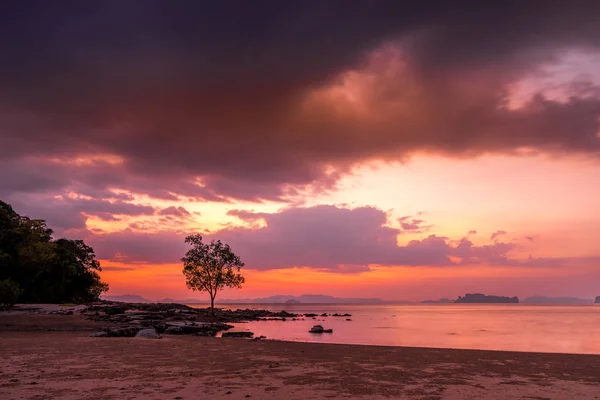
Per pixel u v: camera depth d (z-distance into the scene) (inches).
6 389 430.9
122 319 1729.8
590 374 567.2
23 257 2935.5
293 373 548.4
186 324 1635.1
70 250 3715.6
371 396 421.7
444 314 5684.1
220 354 740.7
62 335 1111.0
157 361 639.1
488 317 4591.5
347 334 1844.2
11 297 2028.8
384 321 3415.4
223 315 3004.4
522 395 434.0
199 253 2549.2
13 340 941.2
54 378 491.5
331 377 522.3
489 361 688.4
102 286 4126.5
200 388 445.7
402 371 576.4
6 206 3053.6
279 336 1660.9
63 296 3464.6
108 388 439.8
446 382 499.5
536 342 1567.4
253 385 466.0
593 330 2389.3
